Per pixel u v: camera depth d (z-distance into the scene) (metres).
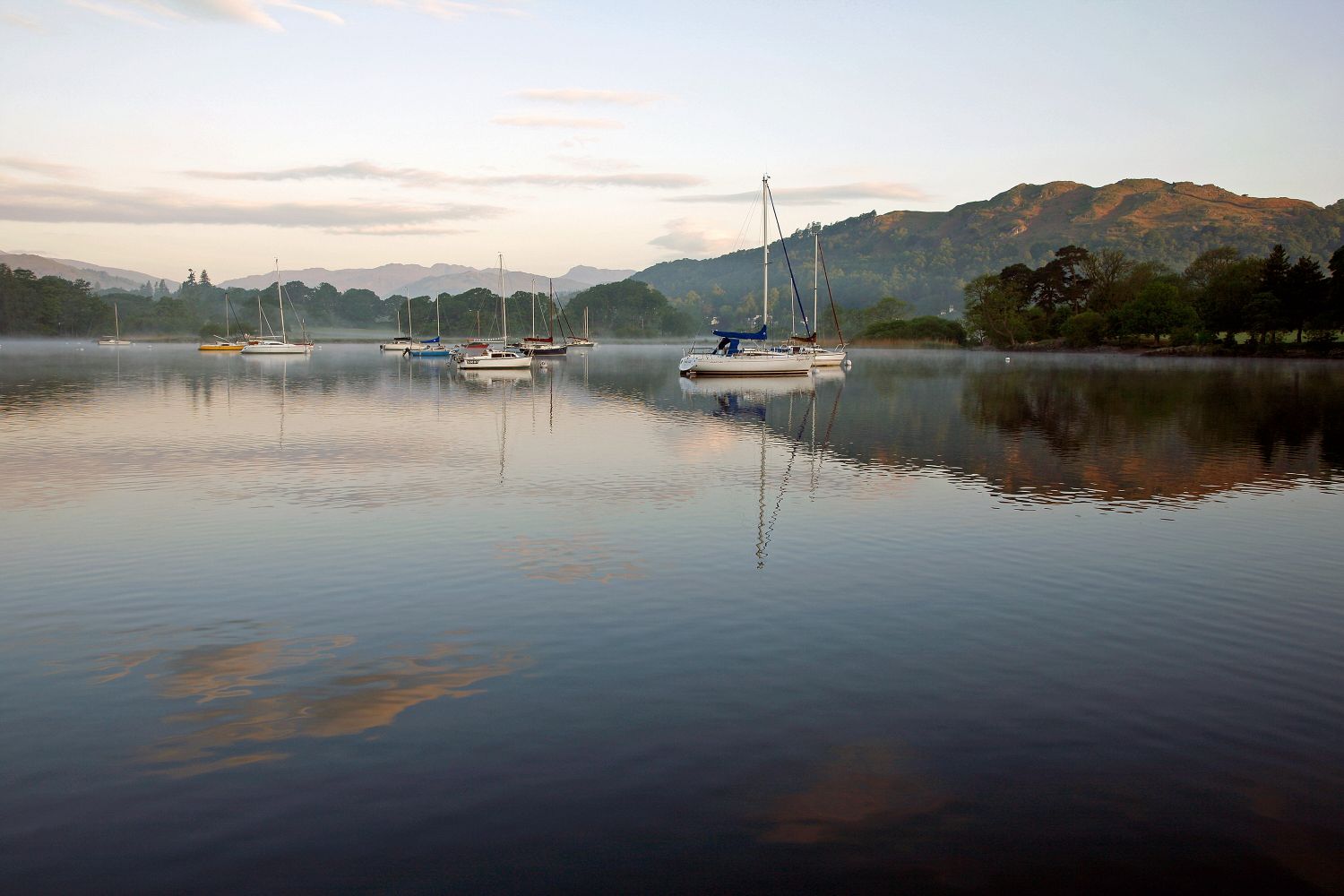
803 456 31.73
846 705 10.49
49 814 8.12
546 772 8.87
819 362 101.50
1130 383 72.69
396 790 8.54
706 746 9.44
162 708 10.43
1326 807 8.29
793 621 13.62
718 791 8.52
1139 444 35.03
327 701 10.62
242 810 8.20
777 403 55.56
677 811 8.17
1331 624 13.60
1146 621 13.69
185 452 32.19
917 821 8.03
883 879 7.20
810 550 18.09
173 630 13.23
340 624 13.52
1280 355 117.94
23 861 7.42
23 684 11.16
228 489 24.81
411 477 27.16
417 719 10.12
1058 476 27.42
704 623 13.53
